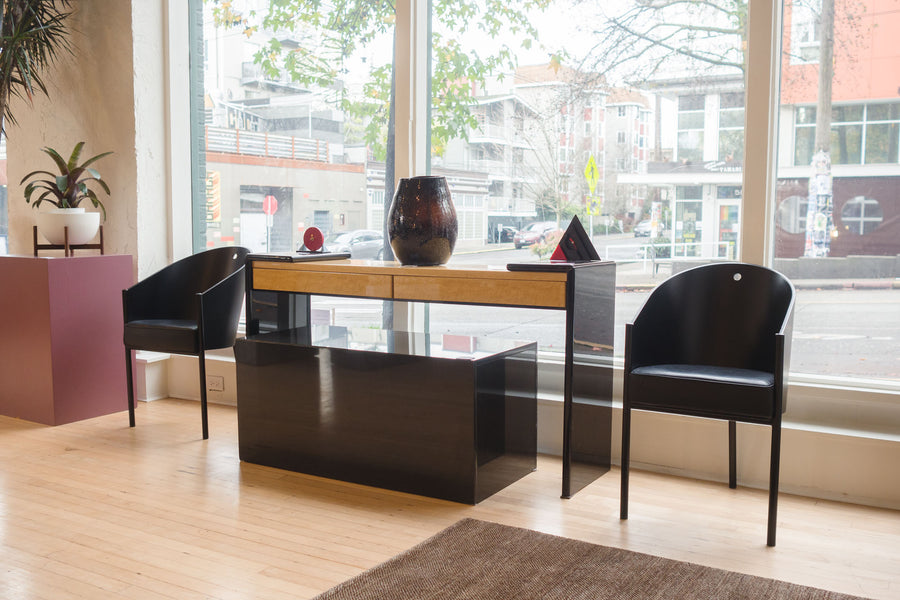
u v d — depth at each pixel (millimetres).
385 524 2533
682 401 2420
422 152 3621
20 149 4512
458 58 3539
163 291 3785
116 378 3986
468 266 2973
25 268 3723
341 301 3965
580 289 2729
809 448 2773
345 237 3912
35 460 3189
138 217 4160
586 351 2824
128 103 4113
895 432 2732
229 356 4254
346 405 2924
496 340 3074
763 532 2461
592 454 2932
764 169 2893
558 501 2738
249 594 2049
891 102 2748
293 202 4062
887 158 2773
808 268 2943
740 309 2721
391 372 2812
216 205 4324
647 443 3084
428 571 2158
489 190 3525
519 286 2748
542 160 3387
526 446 3016
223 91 4242
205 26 4266
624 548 2334
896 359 2812
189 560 2258
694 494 2811
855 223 2848
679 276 2771
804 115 2898
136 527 2504
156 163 4230
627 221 3238
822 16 2834
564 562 2215
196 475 3020
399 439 2822
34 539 2404
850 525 2518
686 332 2783
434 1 3578
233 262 3809
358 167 3842
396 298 2965
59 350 3707
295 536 2436
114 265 3938
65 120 4332
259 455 3154
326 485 2914
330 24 3859
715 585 2072
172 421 3814
